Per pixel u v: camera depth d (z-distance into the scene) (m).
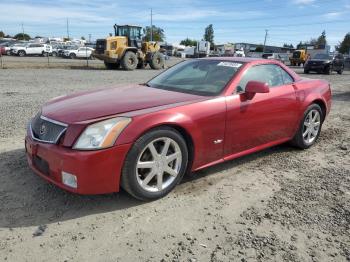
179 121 3.52
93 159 3.07
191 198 3.67
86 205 3.45
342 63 26.97
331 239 3.04
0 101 8.89
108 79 15.74
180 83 4.45
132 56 23.42
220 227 3.16
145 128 3.27
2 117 6.91
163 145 3.51
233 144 4.18
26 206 3.39
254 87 4.03
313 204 3.65
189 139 3.71
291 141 5.30
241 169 4.52
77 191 3.13
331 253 2.86
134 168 3.29
